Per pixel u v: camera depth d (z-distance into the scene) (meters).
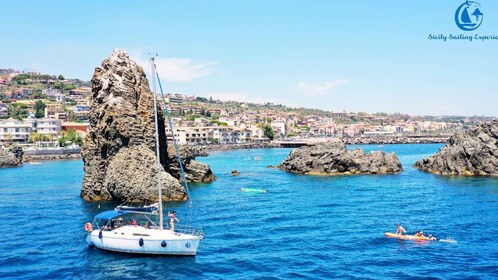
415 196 90.75
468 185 106.50
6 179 124.19
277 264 47.41
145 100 90.62
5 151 172.12
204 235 58.47
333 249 52.75
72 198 88.38
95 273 45.12
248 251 51.84
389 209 76.69
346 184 110.62
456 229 62.00
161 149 97.50
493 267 46.28
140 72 93.12
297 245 54.25
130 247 50.38
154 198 83.31
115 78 88.38
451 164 132.38
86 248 53.19
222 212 73.69
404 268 46.19
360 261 48.41
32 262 48.41
